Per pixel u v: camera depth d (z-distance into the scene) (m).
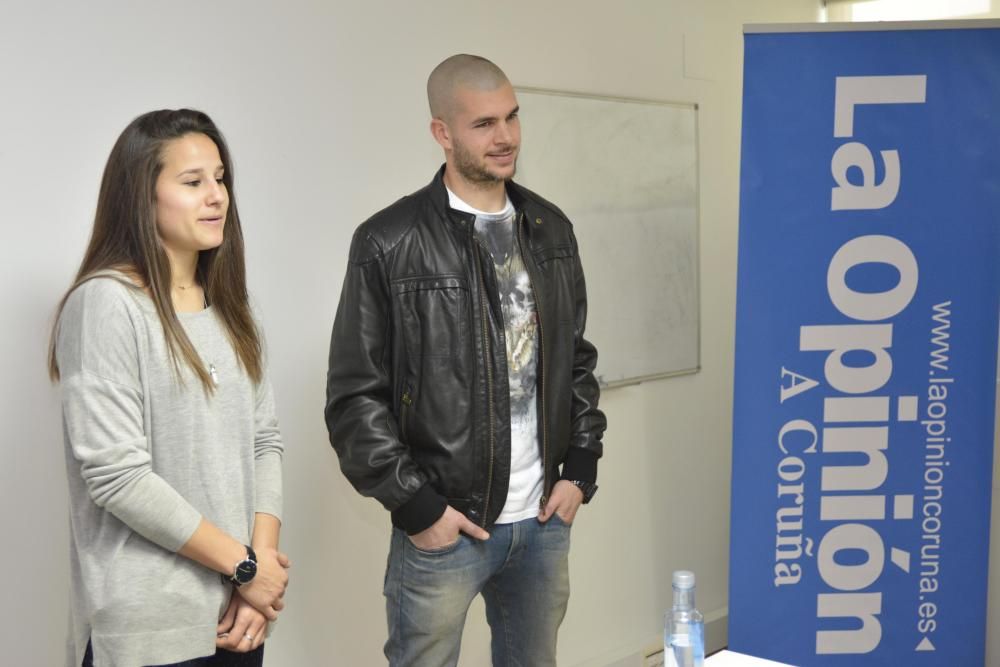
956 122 2.71
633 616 3.40
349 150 2.46
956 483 2.83
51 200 1.99
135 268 1.60
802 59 2.71
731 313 3.64
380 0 2.49
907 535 2.86
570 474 2.24
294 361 2.41
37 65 1.95
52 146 1.98
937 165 2.72
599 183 3.05
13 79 1.92
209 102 2.20
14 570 2.01
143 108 2.10
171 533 1.54
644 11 3.18
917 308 2.77
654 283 3.29
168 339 1.58
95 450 1.50
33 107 1.95
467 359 2.04
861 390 2.80
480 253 2.07
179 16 2.13
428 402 2.03
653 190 3.25
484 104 2.00
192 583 1.61
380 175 2.54
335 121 2.43
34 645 2.05
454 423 2.03
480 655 2.96
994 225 2.74
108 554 1.56
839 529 2.86
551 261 2.20
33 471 2.02
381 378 2.03
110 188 1.61
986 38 2.69
